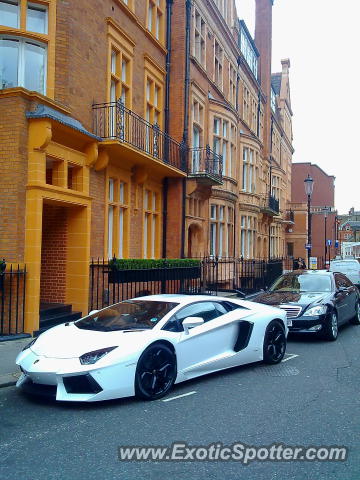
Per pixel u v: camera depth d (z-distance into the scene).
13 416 5.02
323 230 52.78
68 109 9.85
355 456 4.09
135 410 5.24
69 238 10.73
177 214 15.55
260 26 31.45
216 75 20.22
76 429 4.64
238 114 22.50
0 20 9.62
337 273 12.05
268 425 4.80
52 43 9.80
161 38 15.62
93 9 11.08
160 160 13.24
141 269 11.72
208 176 15.77
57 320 9.71
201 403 5.52
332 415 5.14
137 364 5.50
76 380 5.22
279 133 38.81
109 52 11.84
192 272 14.60
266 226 31.33
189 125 16.27
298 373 7.07
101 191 11.48
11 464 3.85
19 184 8.73
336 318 10.13
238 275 21.19
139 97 13.66
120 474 3.69
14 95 8.74
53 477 3.62
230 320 6.95
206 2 18.28
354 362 7.85
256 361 7.40
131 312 6.53
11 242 8.72
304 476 3.71
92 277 10.68
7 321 8.70
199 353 6.37
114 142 10.83
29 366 5.38
